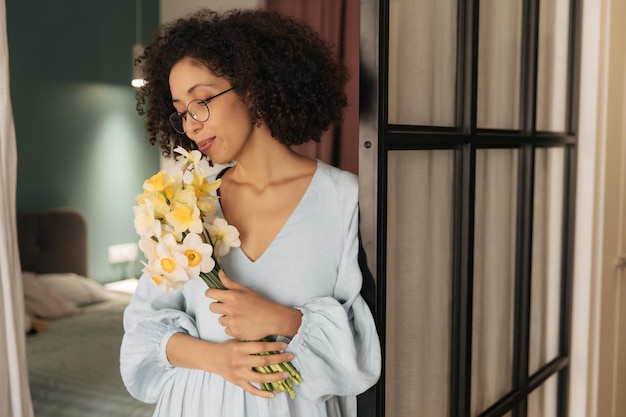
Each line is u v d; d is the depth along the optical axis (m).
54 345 2.46
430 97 1.31
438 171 1.36
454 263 1.46
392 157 1.19
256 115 1.10
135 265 3.32
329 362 1.08
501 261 1.69
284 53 1.12
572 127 2.02
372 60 1.09
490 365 1.67
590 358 2.09
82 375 2.27
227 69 1.06
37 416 2.10
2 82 1.55
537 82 1.80
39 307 2.66
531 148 1.75
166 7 3.33
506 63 1.64
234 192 1.19
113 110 3.21
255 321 1.04
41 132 2.92
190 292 1.18
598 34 1.97
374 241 1.12
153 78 1.19
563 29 1.95
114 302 2.92
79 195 3.09
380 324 1.14
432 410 1.41
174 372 1.21
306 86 1.15
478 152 1.52
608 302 2.12
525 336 1.79
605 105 2.02
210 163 1.27
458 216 1.45
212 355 1.10
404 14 1.20
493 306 1.66
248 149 1.15
